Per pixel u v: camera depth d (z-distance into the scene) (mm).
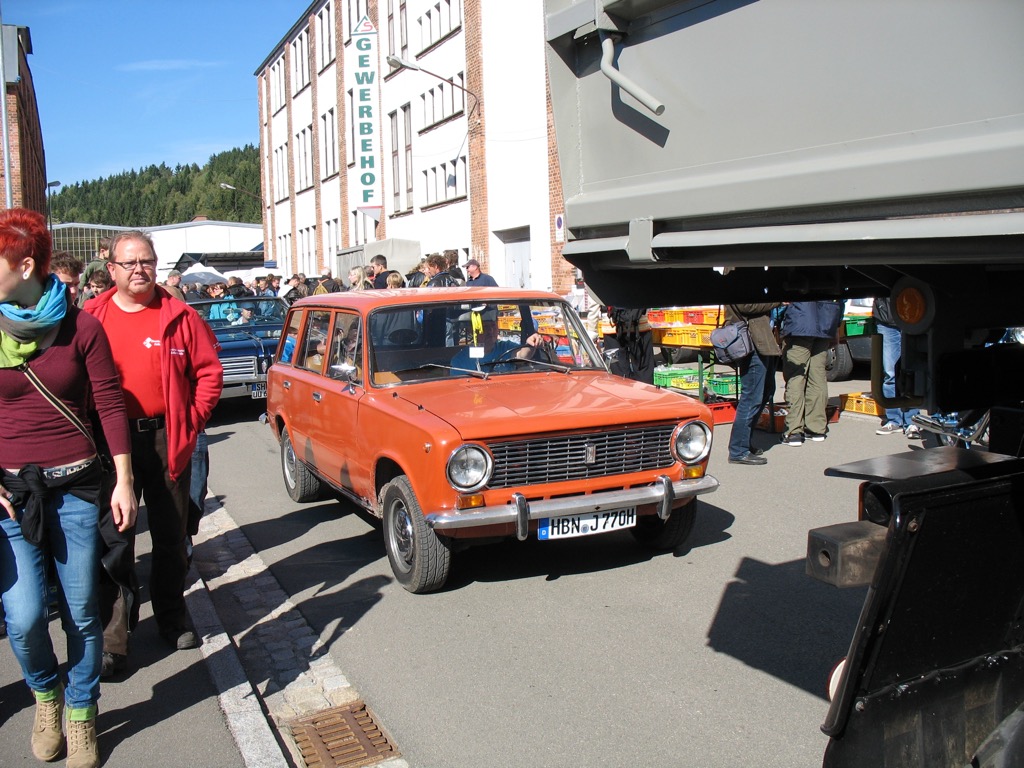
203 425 4637
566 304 6785
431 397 5641
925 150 1963
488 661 4578
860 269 2668
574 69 2910
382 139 31016
